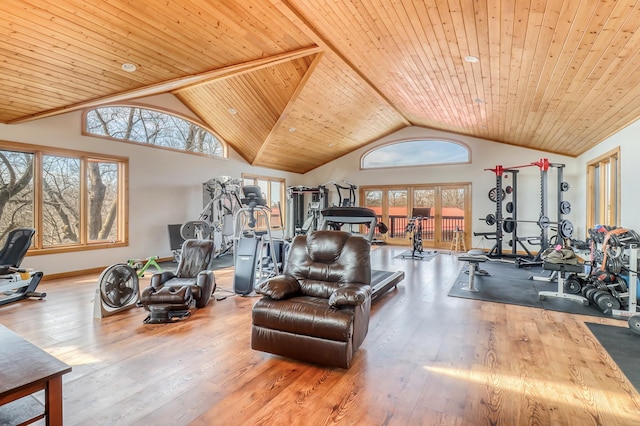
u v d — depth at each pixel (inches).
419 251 330.6
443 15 125.6
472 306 164.4
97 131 248.2
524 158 343.6
